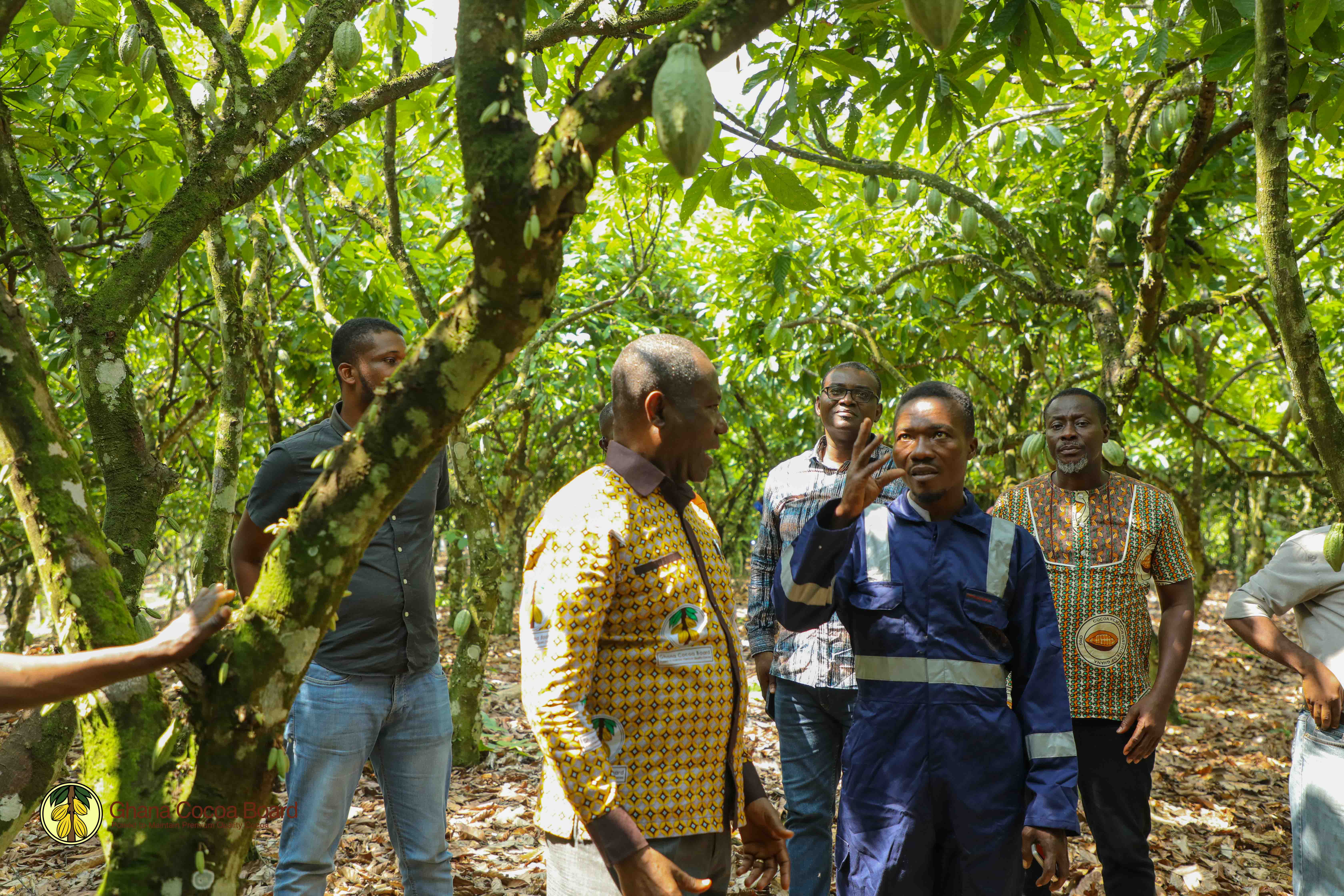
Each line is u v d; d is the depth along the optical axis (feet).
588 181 3.98
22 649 23.16
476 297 4.17
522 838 14.06
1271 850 14.34
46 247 6.26
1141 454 27.73
